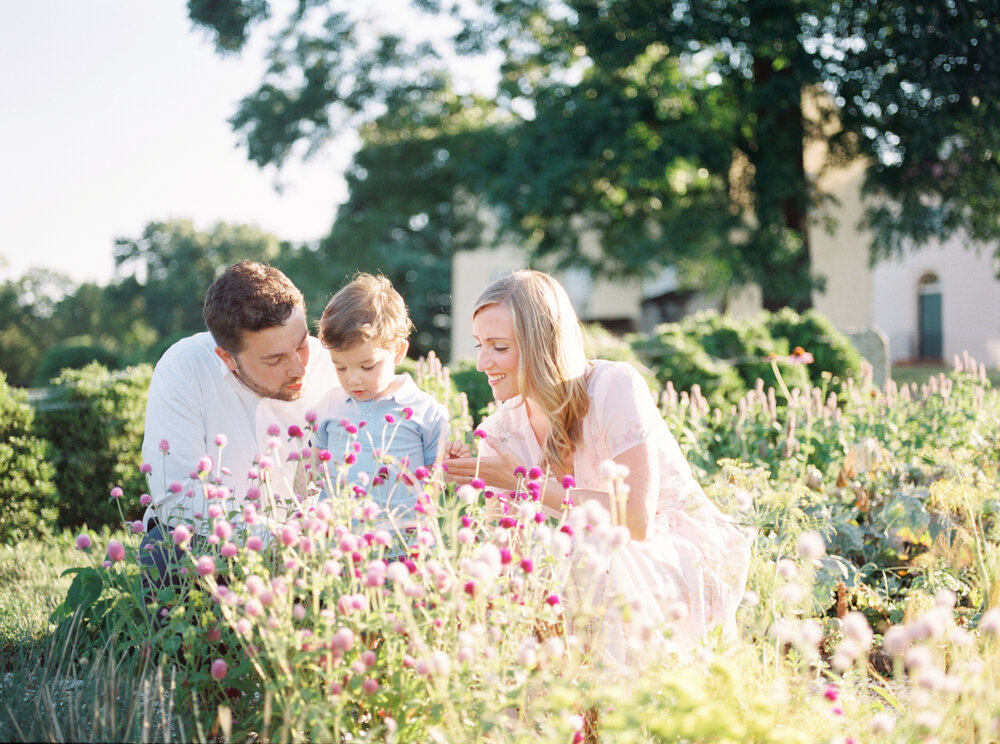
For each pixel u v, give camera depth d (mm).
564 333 2688
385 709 1996
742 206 16562
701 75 17531
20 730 2035
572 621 2303
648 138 16719
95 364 6188
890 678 2908
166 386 2801
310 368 3029
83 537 2121
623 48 15945
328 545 2160
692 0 15609
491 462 2742
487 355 2723
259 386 2807
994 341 21344
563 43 18375
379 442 2879
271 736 2049
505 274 2803
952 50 13984
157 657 2299
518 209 18375
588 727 2170
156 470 2764
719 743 1852
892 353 25578
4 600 3447
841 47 15352
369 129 25016
